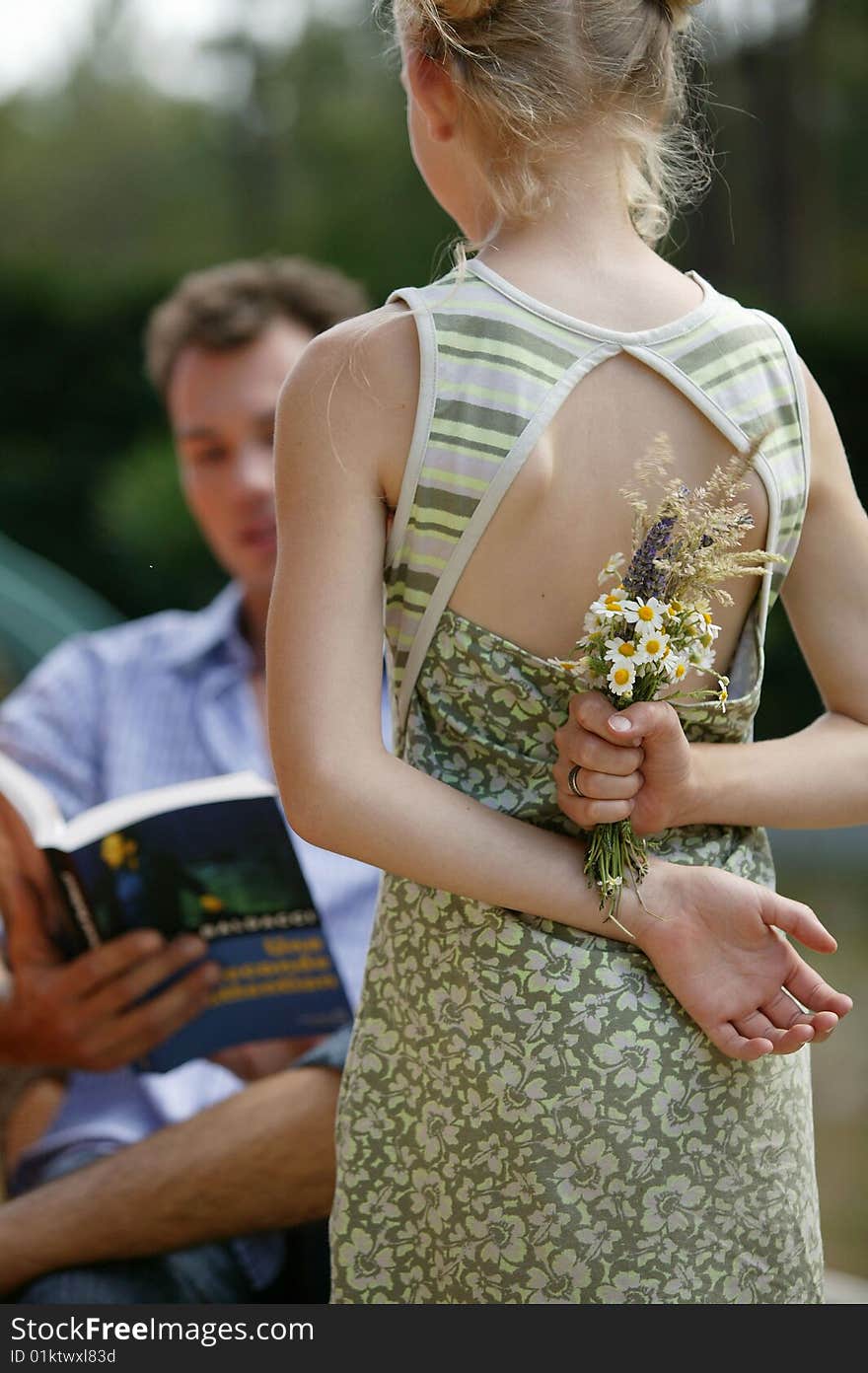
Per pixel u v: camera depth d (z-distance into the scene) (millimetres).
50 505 22641
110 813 4223
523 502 2967
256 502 5723
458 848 2951
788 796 3139
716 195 26078
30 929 4367
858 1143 8148
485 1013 3053
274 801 4148
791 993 3061
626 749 2945
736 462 2922
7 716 5684
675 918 3025
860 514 3385
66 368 22984
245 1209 4281
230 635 5695
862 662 3299
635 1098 3006
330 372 3033
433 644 3100
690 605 2920
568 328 3020
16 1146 4973
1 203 31469
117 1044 4434
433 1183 3121
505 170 3123
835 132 26203
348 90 30938
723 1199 3051
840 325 20453
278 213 30281
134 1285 4250
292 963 4336
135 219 31172
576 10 3094
